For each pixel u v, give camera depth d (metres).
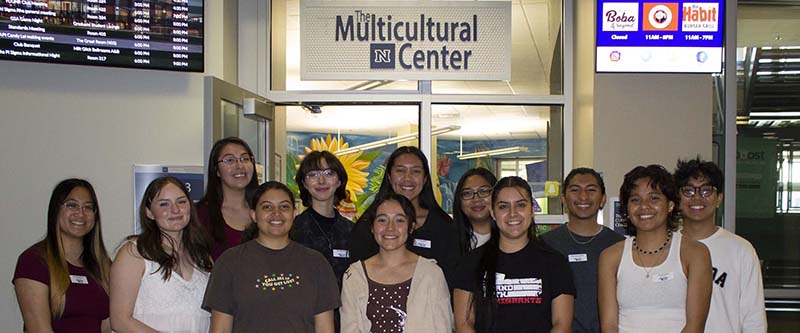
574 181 3.34
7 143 4.24
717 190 3.02
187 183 4.51
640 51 4.51
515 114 5.46
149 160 4.50
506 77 5.20
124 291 2.83
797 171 5.24
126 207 4.44
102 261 3.13
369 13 5.14
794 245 5.23
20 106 4.27
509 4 5.20
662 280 2.74
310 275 2.90
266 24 5.37
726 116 5.05
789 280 5.21
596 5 4.62
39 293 2.87
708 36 4.51
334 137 5.62
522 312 2.87
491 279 2.89
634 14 4.50
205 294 2.86
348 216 5.59
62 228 2.97
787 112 5.26
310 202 3.44
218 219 3.32
